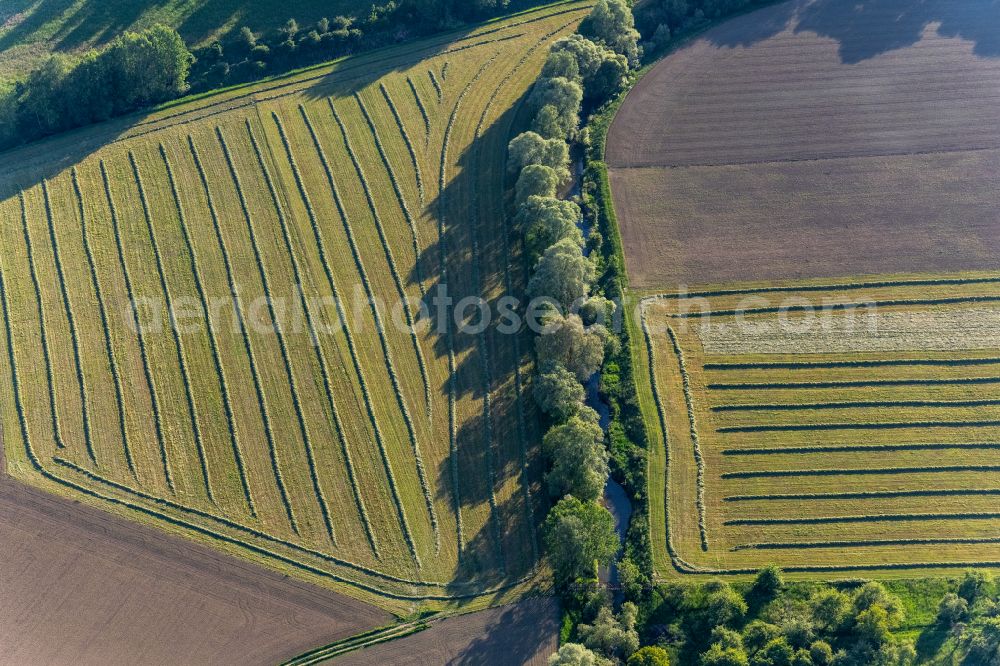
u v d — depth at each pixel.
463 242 91.44
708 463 76.31
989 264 90.12
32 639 65.56
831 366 82.56
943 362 82.75
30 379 80.62
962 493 74.50
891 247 91.81
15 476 74.50
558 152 94.50
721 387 81.31
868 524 72.75
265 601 67.75
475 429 77.75
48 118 100.06
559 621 66.62
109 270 88.50
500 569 69.50
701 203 96.00
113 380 80.62
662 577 69.50
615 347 83.06
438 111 104.44
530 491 73.94
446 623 66.50
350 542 71.00
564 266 82.00
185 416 78.44
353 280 88.19
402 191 95.94
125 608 67.25
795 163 99.69
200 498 73.44
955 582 69.31
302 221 93.00
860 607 65.69
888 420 78.94
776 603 67.62
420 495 73.56
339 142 100.81
